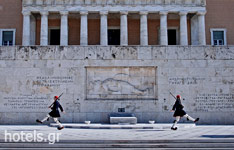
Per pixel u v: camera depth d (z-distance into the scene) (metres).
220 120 20.34
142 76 20.84
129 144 11.52
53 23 43.88
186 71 20.73
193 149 11.02
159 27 44.03
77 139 12.12
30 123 20.17
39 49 20.73
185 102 20.50
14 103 20.34
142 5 40.78
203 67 20.75
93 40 43.81
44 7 40.44
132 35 43.91
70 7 40.47
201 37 41.06
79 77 20.62
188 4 41.19
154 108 20.44
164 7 40.88
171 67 20.78
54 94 20.47
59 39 44.25
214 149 11.01
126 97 20.64
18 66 20.62
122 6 40.69
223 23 43.78
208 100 20.50
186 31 41.00
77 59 20.75
